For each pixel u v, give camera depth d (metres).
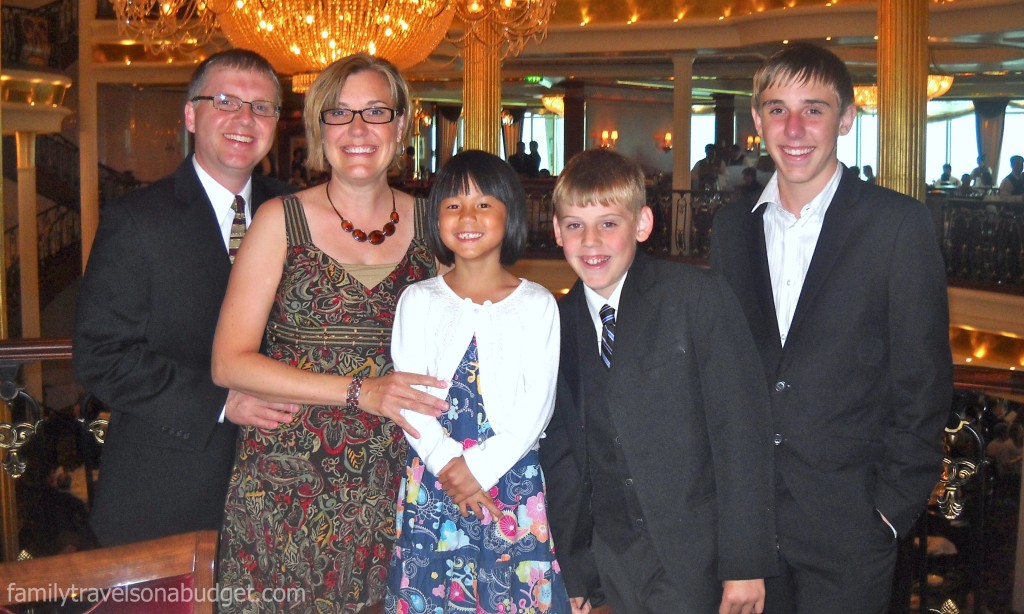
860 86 16.00
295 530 2.35
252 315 2.33
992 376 3.01
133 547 1.66
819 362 2.32
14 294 13.61
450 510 2.30
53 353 3.45
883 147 8.90
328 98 2.34
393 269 2.42
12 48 13.99
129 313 2.48
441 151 22.17
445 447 2.23
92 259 2.51
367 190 2.41
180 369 2.47
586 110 20.38
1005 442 5.32
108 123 18.75
